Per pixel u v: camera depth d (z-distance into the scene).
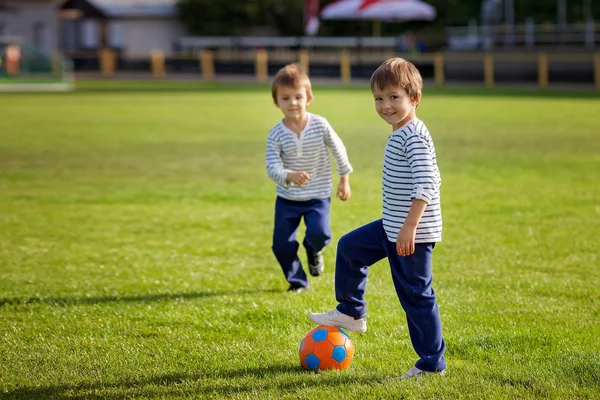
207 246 6.31
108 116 18.05
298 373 3.61
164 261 5.84
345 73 33.69
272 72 38.03
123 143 13.09
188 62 40.59
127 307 4.69
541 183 9.04
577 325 4.26
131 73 41.12
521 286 5.06
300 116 4.82
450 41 36.03
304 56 36.38
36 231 6.86
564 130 14.61
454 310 4.55
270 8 46.28
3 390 3.46
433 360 3.48
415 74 3.46
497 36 32.94
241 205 8.02
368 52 39.88
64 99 23.62
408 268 3.47
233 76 38.69
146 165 10.67
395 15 31.52
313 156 4.85
